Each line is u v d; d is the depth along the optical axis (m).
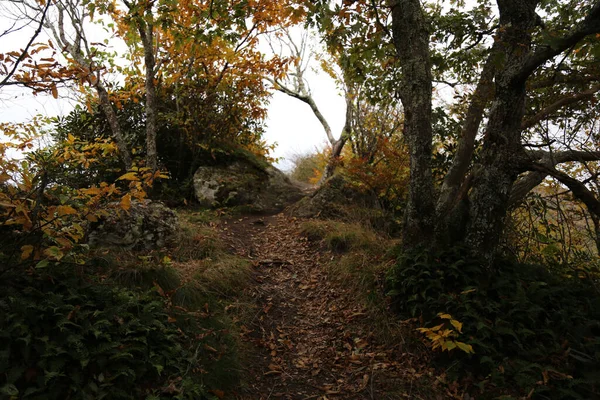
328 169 11.50
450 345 3.63
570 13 5.23
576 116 5.43
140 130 8.48
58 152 4.29
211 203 8.39
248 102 9.11
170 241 5.55
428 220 5.00
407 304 4.69
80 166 7.00
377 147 8.76
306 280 5.80
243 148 10.27
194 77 8.77
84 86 7.09
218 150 9.04
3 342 2.71
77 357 2.86
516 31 4.51
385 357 4.23
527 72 4.32
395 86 6.49
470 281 4.54
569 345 3.91
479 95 5.58
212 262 5.43
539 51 4.13
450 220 5.06
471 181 5.05
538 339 4.05
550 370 3.63
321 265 6.09
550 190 6.68
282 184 9.60
